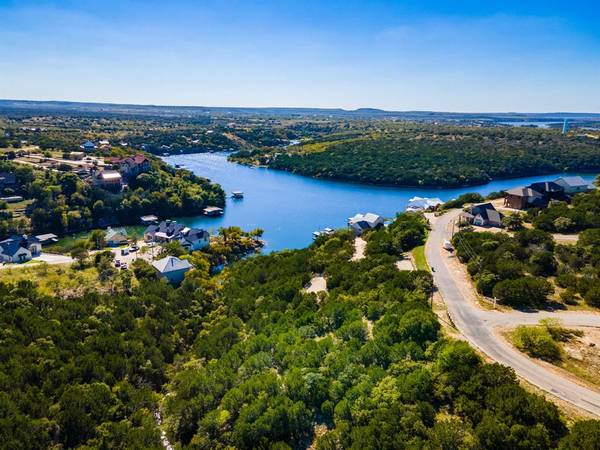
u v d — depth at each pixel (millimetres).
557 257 75562
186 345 71188
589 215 92250
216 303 83750
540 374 45719
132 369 59344
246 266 102312
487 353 50094
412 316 54750
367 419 41656
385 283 70500
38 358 54719
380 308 61969
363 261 86875
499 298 64250
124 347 62250
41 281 82500
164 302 78062
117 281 83875
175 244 113875
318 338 60062
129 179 186750
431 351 48938
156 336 69250
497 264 71500
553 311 59781
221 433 46406
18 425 44188
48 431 45656
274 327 65188
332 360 51562
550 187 118750
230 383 53344
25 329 60125
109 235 129625
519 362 48094
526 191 117062
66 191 163750
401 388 43562
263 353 55812
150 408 54250
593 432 33719
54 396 50656
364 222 129125
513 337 53562
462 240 89250
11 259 105250
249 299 79500
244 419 45344
